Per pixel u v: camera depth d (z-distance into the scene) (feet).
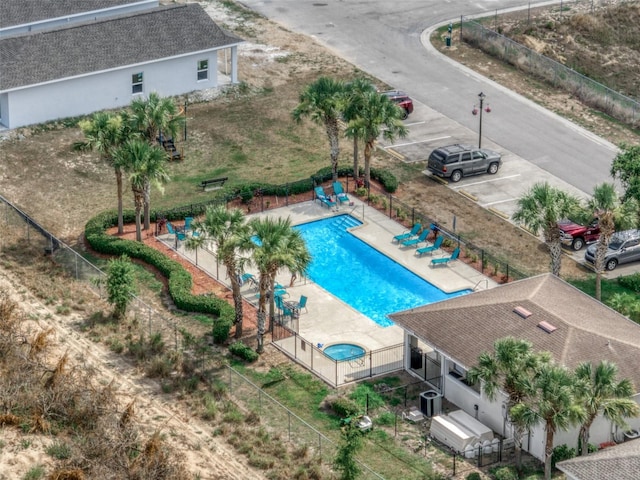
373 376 200.85
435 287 228.22
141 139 236.43
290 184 258.57
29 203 250.57
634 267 237.25
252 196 254.06
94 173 263.90
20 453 167.63
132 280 211.20
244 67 313.73
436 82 313.53
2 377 182.50
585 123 296.51
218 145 278.05
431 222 245.65
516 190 263.29
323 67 317.83
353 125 249.55
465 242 240.73
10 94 271.08
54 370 186.09
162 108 237.45
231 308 212.64
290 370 201.57
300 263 201.87
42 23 307.37
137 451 172.65
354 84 252.42
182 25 296.92
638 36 355.97
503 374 174.09
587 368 170.71
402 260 236.43
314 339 210.79
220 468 174.29
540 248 241.96
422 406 191.62
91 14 314.55
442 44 335.67
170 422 184.55
